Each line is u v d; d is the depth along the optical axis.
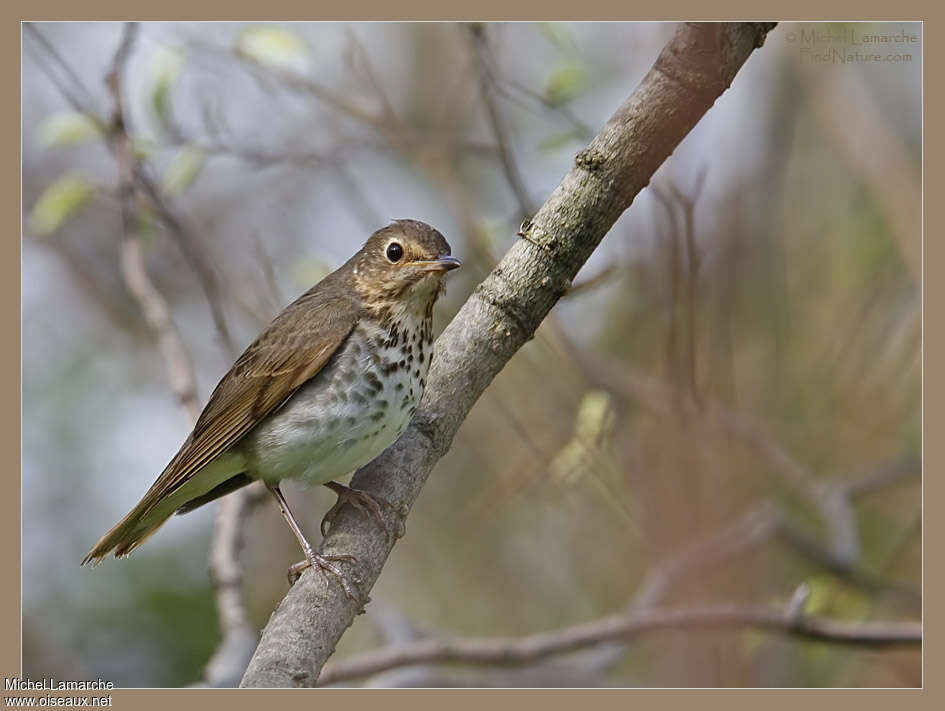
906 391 13.93
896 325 14.28
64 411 15.42
